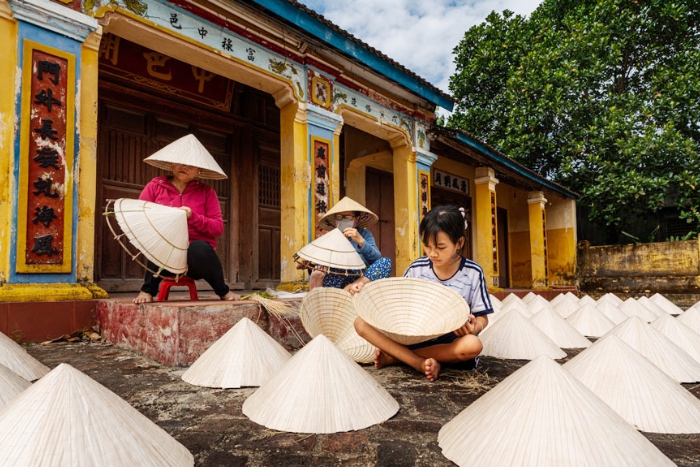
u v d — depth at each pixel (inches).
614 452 50.4
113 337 128.7
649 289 422.0
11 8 128.3
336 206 161.3
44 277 130.6
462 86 540.4
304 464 55.1
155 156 121.4
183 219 118.0
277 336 127.9
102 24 147.9
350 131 329.7
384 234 350.6
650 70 481.7
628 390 75.8
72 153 136.9
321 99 226.5
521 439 52.7
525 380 59.1
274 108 285.7
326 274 142.7
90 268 141.3
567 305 220.8
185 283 129.9
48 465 44.1
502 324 134.1
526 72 475.8
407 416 73.5
